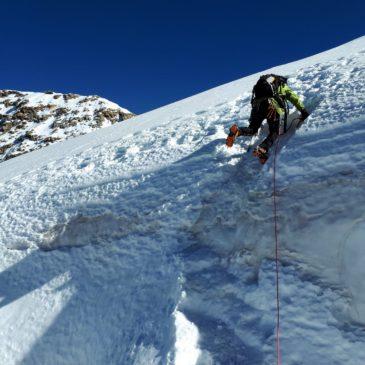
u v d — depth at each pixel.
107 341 4.27
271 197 4.41
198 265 4.45
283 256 4.03
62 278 5.41
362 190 3.85
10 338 4.91
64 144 13.32
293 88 6.73
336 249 3.75
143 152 7.31
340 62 7.32
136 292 4.57
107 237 5.58
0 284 5.83
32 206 7.30
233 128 5.39
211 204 4.97
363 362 3.16
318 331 3.46
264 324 3.73
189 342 3.75
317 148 4.51
